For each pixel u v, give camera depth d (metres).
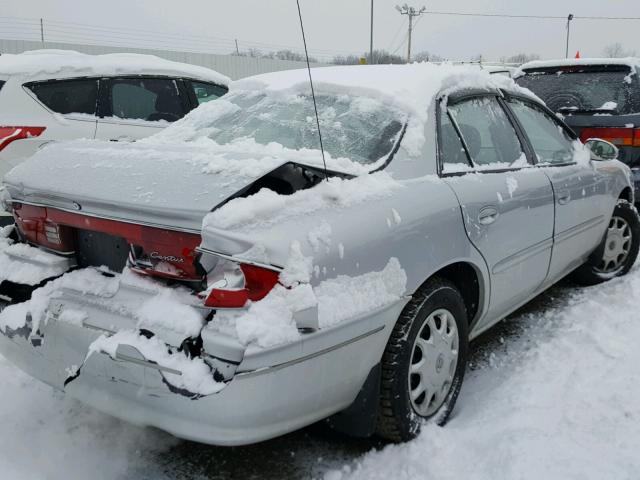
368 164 2.66
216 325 2.03
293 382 2.07
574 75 6.49
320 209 2.25
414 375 2.70
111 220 2.31
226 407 1.98
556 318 3.98
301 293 2.04
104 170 2.50
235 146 2.81
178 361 2.03
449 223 2.71
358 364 2.33
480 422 2.79
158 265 2.25
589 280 4.60
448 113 3.09
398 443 2.66
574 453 2.47
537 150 3.75
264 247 2.02
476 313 3.10
